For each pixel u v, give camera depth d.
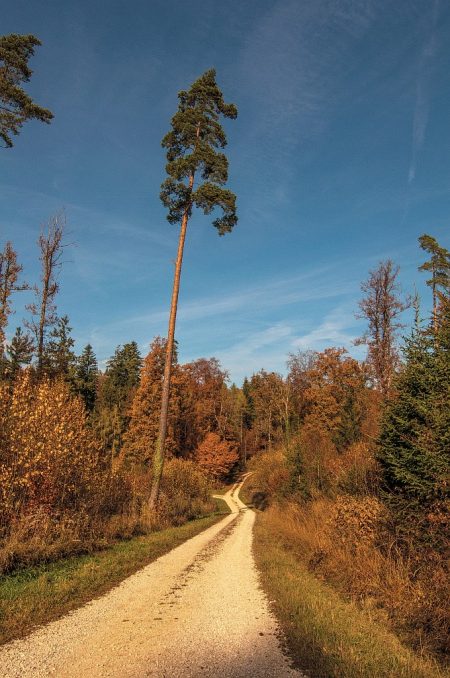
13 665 5.13
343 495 15.00
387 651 6.09
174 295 22.95
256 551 15.21
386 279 25.88
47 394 14.82
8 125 19.70
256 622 7.11
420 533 9.32
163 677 4.92
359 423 27.98
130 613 7.38
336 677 5.09
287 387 55.31
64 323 38.22
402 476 9.82
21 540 10.91
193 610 7.71
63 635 6.19
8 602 7.32
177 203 23.47
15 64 19.81
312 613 7.57
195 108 23.66
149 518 19.30
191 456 59.34
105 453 19.50
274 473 38.06
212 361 79.75
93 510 15.71
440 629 6.82
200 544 16.42
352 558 11.11
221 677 4.98
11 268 24.73
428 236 30.50
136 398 49.00
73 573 9.66
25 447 12.65
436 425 9.24
